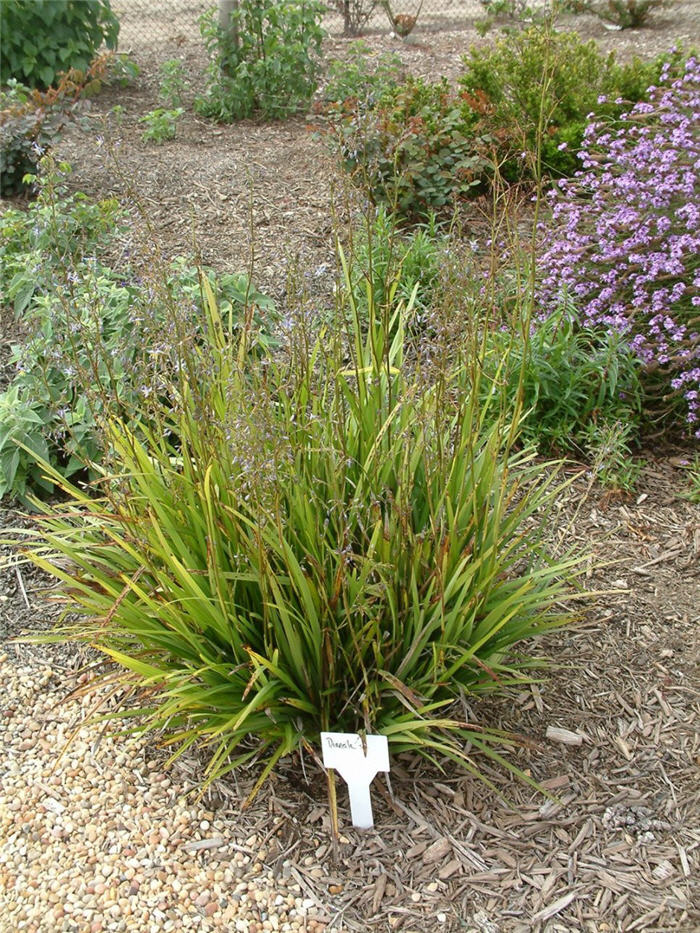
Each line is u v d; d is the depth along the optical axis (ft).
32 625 10.54
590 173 15.38
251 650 7.80
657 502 12.40
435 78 27.73
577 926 7.40
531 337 12.99
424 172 17.99
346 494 8.70
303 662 8.03
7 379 13.51
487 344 12.70
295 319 9.12
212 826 8.30
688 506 12.32
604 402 13.42
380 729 7.99
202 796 8.57
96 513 8.87
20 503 12.21
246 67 23.76
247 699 8.30
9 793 8.70
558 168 18.80
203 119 24.32
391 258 9.59
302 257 16.43
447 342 8.82
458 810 8.34
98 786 8.73
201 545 8.48
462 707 9.14
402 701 7.85
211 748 9.00
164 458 8.89
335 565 8.29
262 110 24.75
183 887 7.80
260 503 7.61
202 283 10.28
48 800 8.61
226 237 17.53
